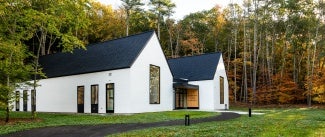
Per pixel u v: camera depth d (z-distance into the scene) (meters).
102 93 27.34
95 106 27.81
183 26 62.91
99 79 27.77
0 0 19.84
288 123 16.69
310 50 50.78
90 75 28.55
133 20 59.16
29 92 34.44
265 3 50.75
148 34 29.02
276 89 47.84
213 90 35.69
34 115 21.53
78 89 29.53
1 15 20.47
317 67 47.22
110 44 30.98
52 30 22.00
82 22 23.66
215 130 13.92
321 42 48.69
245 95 51.53
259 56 56.75
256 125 15.77
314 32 49.47
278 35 56.28
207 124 16.73
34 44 50.09
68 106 30.22
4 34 21.05
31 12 20.58
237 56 61.38
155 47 29.42
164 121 18.81
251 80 55.50
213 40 62.47
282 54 54.72
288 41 54.25
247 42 57.12
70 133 14.70
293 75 52.06
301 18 51.34
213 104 35.47
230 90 55.78
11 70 19.80
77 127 16.52
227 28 58.09
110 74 26.97
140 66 26.94
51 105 31.97
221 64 39.09
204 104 36.00
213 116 22.17
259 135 12.53
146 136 12.89
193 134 12.88
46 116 23.56
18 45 20.78
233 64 58.72
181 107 35.91
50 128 16.28
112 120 19.72
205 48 64.56
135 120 19.55
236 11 56.28
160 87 29.92
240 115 23.44
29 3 21.31
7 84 19.94
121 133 14.11
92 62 29.75
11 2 20.30
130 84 25.56
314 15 49.81
